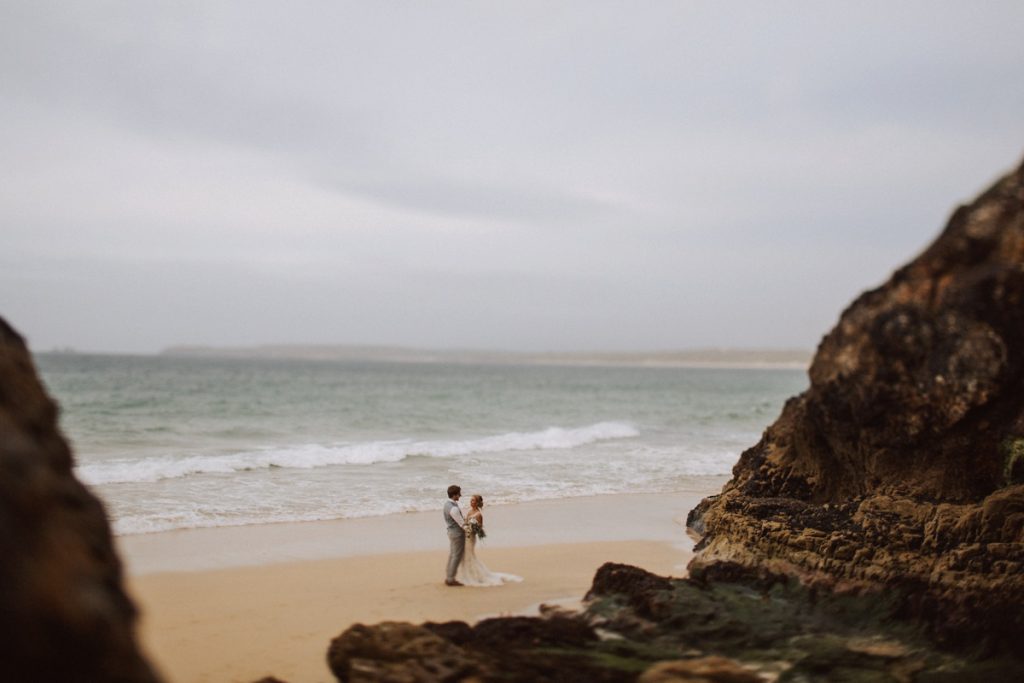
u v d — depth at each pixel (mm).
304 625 10055
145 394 63188
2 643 2703
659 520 17562
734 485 12695
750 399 81250
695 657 8039
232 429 37562
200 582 12070
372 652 7266
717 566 10055
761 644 8359
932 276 8375
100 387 71000
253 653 8977
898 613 8727
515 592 11727
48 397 5121
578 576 12711
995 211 7902
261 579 12336
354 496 19469
